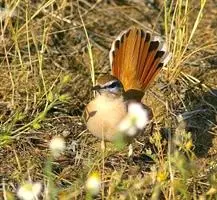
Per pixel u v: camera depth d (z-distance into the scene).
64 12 15.08
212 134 12.53
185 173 9.70
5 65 13.66
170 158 9.74
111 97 10.63
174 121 12.59
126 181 9.92
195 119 12.84
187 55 13.88
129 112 10.38
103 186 10.41
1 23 13.62
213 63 14.30
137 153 11.93
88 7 15.38
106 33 14.92
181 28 13.83
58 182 11.12
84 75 13.76
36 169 11.42
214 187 9.80
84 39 14.65
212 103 13.34
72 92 13.33
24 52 13.97
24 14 14.59
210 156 12.02
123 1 15.66
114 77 10.80
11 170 11.45
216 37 14.88
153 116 12.05
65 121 12.62
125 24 15.17
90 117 10.75
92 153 11.86
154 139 11.45
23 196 9.20
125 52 11.83
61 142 9.61
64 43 14.51
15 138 11.88
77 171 11.43
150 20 15.31
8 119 12.22
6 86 13.19
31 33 13.97
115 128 10.63
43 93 12.89
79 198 10.41
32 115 12.55
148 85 11.80
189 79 13.76
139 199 10.33
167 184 10.14
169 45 13.59
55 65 13.93
